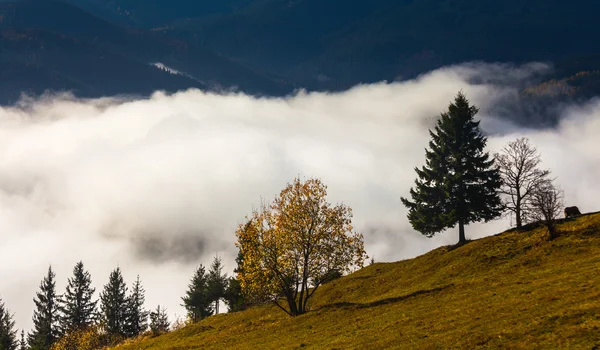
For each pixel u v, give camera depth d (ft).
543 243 181.37
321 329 145.18
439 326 114.83
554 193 192.03
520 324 100.12
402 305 150.92
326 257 175.63
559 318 96.89
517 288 132.46
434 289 161.99
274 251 175.63
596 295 104.17
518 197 225.56
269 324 171.32
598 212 203.10
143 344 202.18
